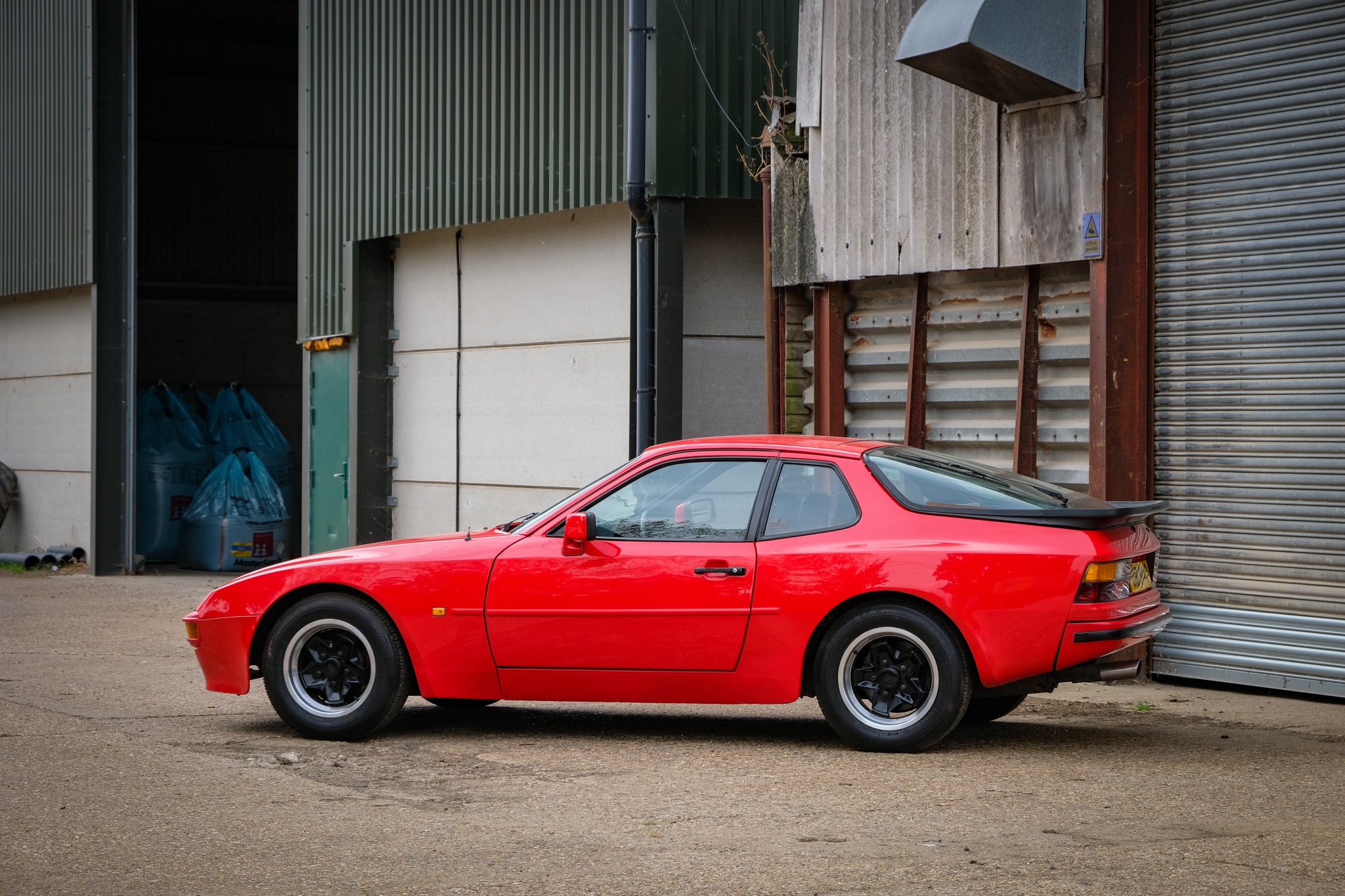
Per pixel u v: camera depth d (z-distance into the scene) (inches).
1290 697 346.0
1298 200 343.6
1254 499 351.3
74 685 367.2
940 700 263.1
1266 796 234.1
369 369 661.3
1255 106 350.9
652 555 277.1
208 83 1175.0
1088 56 369.1
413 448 651.5
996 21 353.7
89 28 772.0
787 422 456.8
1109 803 228.8
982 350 402.3
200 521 798.5
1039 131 380.5
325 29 687.7
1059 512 261.4
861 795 235.5
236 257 1180.5
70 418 837.2
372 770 259.0
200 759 268.4
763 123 515.2
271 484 820.0
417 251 645.9
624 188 511.8
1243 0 352.2
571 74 537.0
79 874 191.8
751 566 272.2
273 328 1191.6
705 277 529.7
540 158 551.8
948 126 402.0
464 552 287.0
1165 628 367.6
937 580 261.6
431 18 614.5
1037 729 299.0
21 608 582.6
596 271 542.3
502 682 284.5
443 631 284.4
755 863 194.4
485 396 604.7
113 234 776.3
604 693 280.7
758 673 272.5
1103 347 366.6
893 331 429.4
